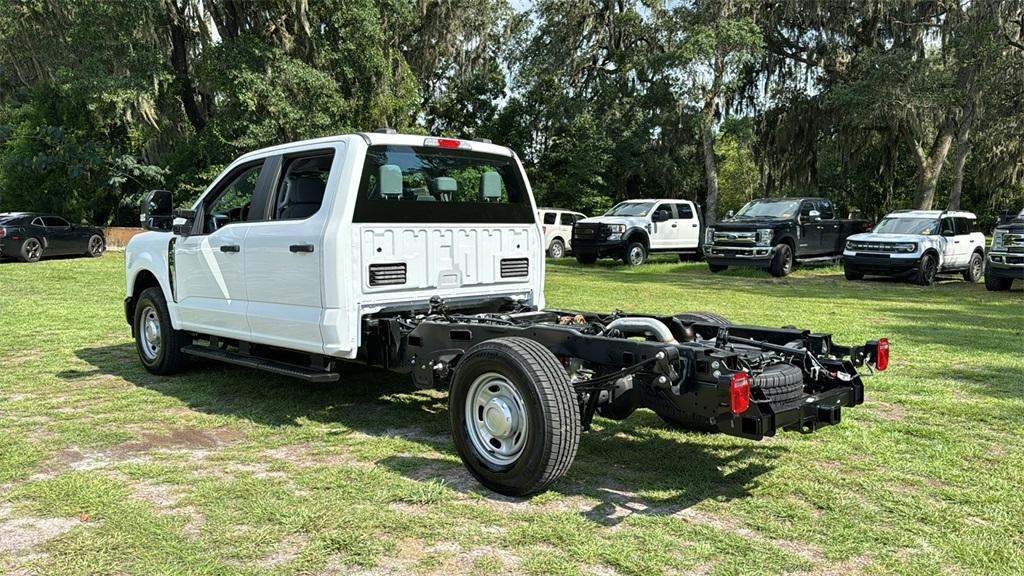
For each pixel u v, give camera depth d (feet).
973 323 34.86
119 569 10.77
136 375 23.68
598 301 42.45
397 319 17.72
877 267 58.59
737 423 12.74
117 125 96.94
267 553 11.25
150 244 23.53
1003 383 22.30
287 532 11.96
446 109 135.74
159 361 23.21
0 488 13.99
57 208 100.27
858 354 14.62
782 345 15.71
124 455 15.94
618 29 116.98
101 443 16.74
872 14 95.66
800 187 109.70
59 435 17.28
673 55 99.76
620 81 118.01
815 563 10.92
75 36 87.51
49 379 23.09
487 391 14.17
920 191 101.19
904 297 47.88
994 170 112.37
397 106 98.73
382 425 18.25
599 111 118.93
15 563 10.93
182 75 99.60
